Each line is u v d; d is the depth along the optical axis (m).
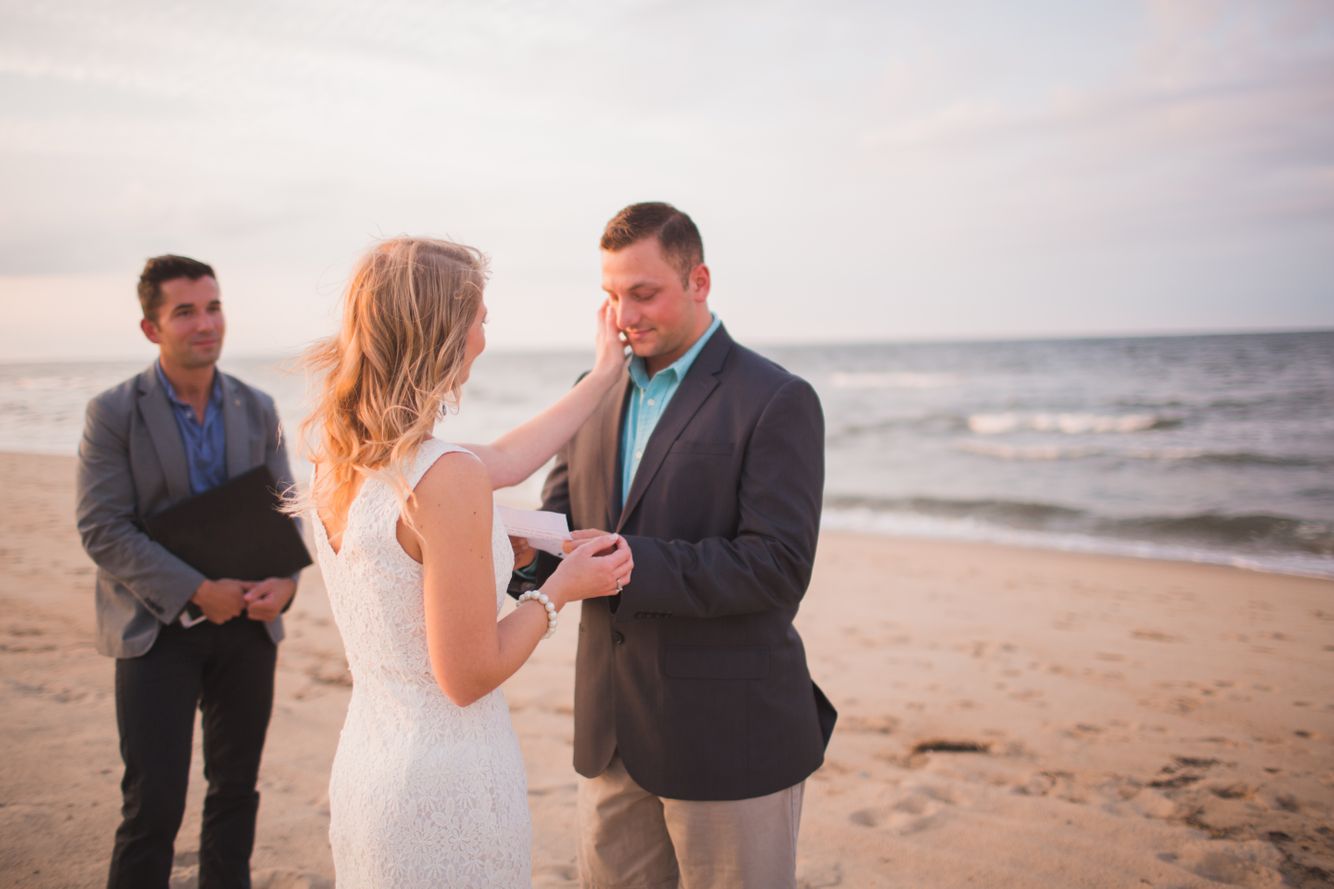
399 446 1.39
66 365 83.00
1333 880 2.88
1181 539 11.21
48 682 4.60
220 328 2.58
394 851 1.43
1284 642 6.24
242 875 2.53
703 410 2.01
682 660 1.93
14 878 2.69
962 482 15.86
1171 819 3.36
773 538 1.85
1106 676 5.36
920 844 3.14
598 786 2.11
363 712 1.53
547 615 1.54
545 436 1.99
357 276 1.46
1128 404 25.19
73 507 11.29
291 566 2.55
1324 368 32.25
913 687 5.12
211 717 2.56
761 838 1.92
